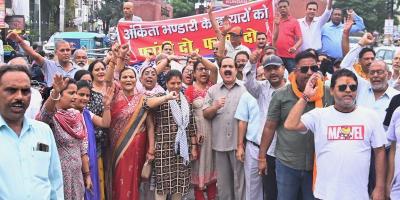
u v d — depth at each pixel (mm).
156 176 6422
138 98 6387
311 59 5195
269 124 5523
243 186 6637
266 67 6422
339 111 4613
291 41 9102
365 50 6277
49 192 3664
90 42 23609
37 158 3635
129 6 10008
